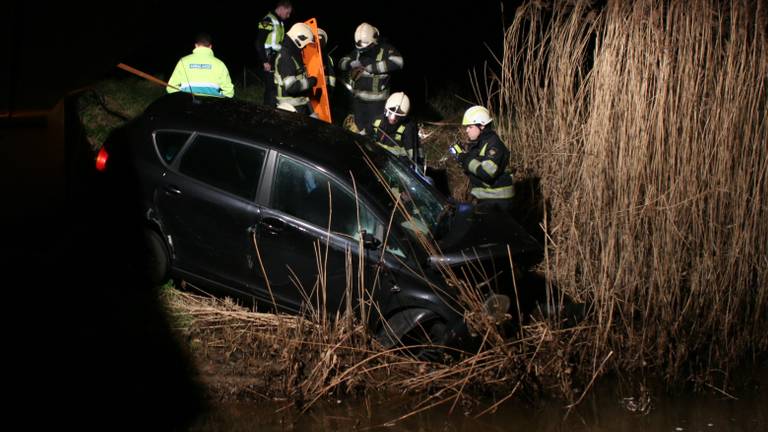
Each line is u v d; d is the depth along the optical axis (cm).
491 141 721
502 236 620
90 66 652
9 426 475
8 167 661
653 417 559
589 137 683
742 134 676
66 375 527
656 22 656
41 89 642
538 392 575
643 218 659
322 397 551
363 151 636
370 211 579
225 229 600
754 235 667
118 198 638
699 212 659
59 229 700
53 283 623
